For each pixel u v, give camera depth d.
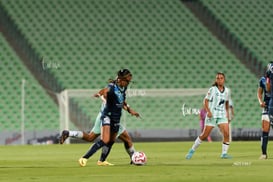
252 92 132.75
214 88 63.72
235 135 122.25
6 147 96.69
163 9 146.00
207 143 105.25
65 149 88.69
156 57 136.75
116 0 146.25
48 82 129.00
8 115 121.12
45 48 134.38
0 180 39.88
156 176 41.25
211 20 146.38
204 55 138.00
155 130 119.94
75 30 139.00
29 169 49.66
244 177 39.84
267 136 62.16
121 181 37.78
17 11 139.38
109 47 137.38
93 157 67.75
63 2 143.50
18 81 126.69
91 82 131.12
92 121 122.38
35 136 116.00
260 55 139.62
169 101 128.00
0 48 131.38
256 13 147.75
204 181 37.53
